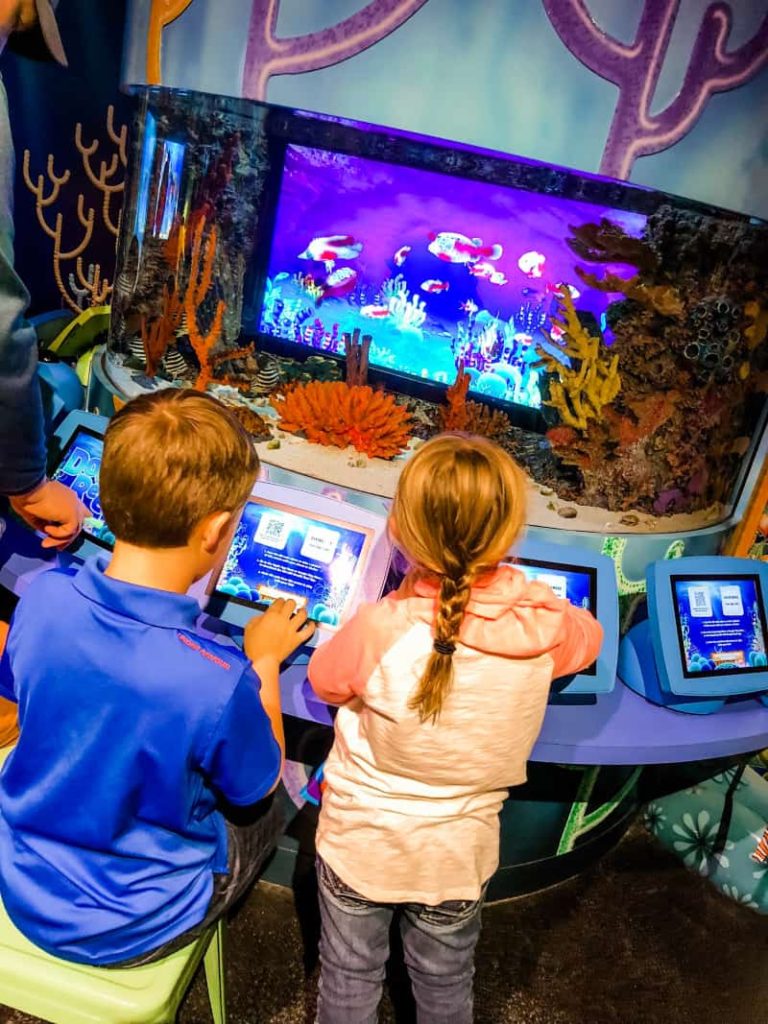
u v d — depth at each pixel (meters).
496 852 1.33
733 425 2.36
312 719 1.69
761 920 2.29
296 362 2.71
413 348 2.64
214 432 1.03
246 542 1.80
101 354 2.74
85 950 1.15
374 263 2.57
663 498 2.35
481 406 2.51
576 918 2.21
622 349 2.28
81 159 3.57
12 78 3.25
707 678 1.90
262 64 1.93
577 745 1.78
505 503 1.10
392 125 1.87
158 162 2.42
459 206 2.38
